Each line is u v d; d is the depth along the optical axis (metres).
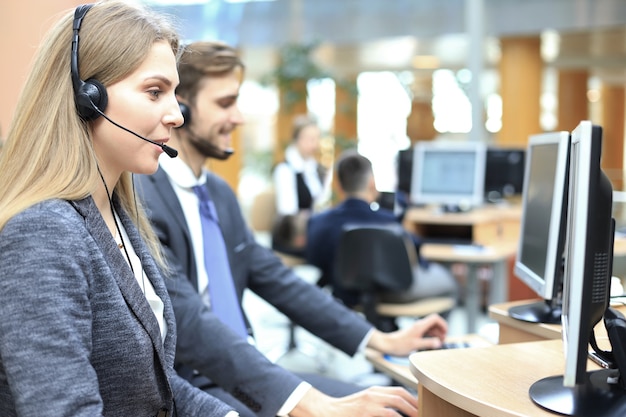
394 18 8.20
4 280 0.92
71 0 4.19
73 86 1.07
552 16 7.68
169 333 1.20
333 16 8.46
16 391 0.90
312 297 2.02
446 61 11.65
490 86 13.98
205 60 1.86
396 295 3.53
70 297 0.94
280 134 10.27
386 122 13.75
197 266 1.83
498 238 4.69
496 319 1.90
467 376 1.32
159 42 1.12
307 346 4.66
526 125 8.70
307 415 1.49
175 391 1.28
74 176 1.03
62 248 0.95
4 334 0.91
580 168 1.06
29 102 1.06
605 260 1.19
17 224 0.95
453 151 4.96
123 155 1.11
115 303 1.03
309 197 5.13
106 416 1.05
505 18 7.92
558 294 1.83
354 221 3.65
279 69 8.20
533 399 1.17
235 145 10.34
